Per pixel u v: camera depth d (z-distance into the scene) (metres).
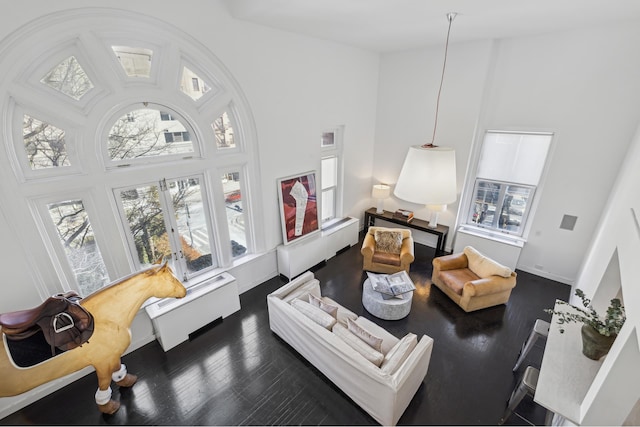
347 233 5.95
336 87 4.98
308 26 3.75
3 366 2.23
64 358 2.45
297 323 3.12
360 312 4.21
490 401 2.93
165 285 2.98
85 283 3.08
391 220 6.11
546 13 3.28
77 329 2.45
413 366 2.56
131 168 3.12
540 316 4.13
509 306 4.33
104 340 2.62
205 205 3.91
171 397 2.94
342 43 4.79
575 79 4.12
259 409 2.83
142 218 3.37
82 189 2.82
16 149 2.48
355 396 2.75
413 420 2.74
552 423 2.61
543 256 5.01
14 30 2.18
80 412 2.81
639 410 2.03
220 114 3.67
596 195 4.33
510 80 4.61
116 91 2.81
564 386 2.12
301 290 3.73
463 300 4.12
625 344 1.56
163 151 3.39
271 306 3.55
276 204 4.63
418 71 5.32
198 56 3.18
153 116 3.22
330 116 5.06
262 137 4.08
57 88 2.58
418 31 4.02
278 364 3.32
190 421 2.73
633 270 1.91
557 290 4.70
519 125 4.71
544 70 4.31
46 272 2.76
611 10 3.18
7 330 2.23
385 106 5.95
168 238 3.64
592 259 3.77
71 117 2.62
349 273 5.21
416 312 4.20
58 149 2.71
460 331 3.84
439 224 5.88
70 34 2.41
